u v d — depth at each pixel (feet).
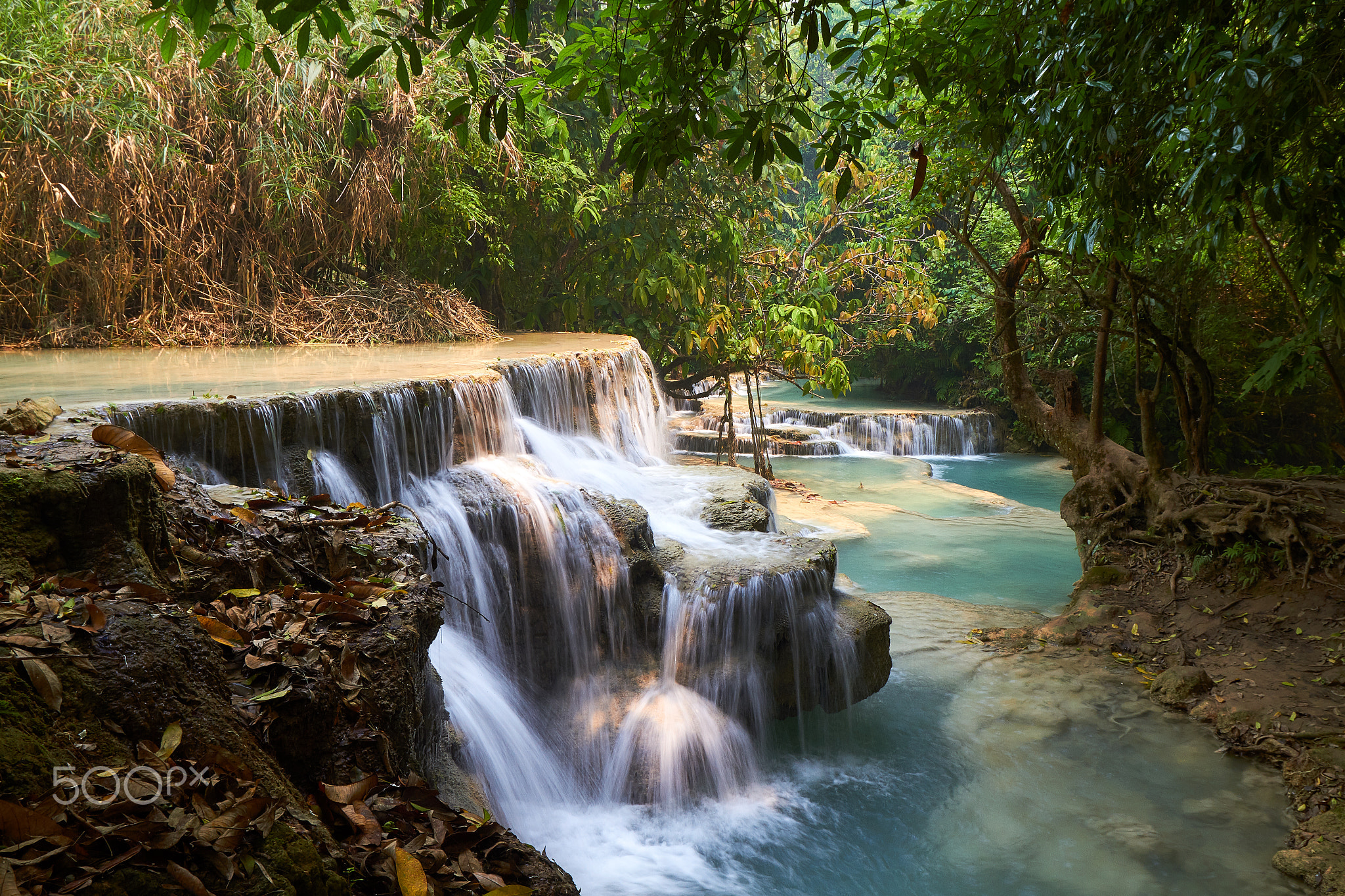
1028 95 20.65
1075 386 34.17
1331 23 13.29
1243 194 15.24
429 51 34.86
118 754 6.57
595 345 33.63
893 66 19.65
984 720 22.16
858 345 68.39
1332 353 25.90
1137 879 16.22
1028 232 31.40
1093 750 20.79
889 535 39.96
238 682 8.50
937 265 69.31
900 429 64.44
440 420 21.62
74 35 28.19
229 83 31.83
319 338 32.78
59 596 7.57
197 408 16.69
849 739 21.29
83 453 9.42
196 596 9.85
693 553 22.98
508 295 45.57
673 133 12.40
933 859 16.83
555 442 27.27
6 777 5.83
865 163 55.31
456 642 18.11
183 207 30.30
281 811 7.08
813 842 17.37
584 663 20.67
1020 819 18.16
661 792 18.43
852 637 22.76
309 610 10.08
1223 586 26.99
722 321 47.65
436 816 8.75
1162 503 29.40
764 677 21.16
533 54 42.78
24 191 26.66
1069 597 32.01
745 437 59.26
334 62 32.53
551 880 8.52
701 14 12.30
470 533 19.57
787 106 12.81
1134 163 19.52
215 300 31.53
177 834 6.14
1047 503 50.06
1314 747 19.49
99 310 28.99
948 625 28.30
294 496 17.79
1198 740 21.17
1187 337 29.89
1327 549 25.35
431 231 37.68
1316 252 14.71
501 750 16.89
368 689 9.46
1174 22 16.44
